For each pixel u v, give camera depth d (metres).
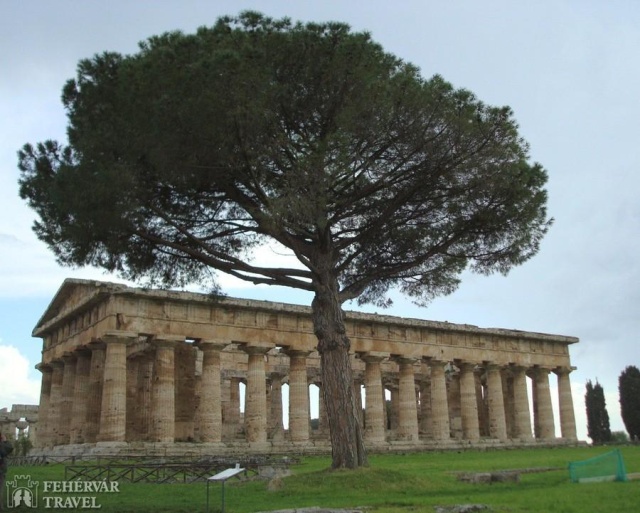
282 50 27.86
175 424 60.19
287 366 76.56
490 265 35.19
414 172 30.78
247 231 32.59
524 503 21.89
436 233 33.84
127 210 28.17
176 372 61.56
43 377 66.31
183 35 28.30
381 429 65.25
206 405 55.84
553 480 29.45
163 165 27.53
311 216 28.17
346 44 27.67
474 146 30.31
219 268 31.52
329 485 27.16
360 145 29.19
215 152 27.66
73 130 29.78
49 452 55.81
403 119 28.64
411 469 36.91
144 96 27.05
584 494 23.30
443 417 70.25
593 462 29.53
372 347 67.12
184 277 34.06
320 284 31.77
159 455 49.41
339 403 30.30
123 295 53.94
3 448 23.78
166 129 26.69
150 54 27.50
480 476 29.45
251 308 59.53
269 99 27.33
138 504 24.42
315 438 74.56
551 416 80.56
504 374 87.12
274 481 28.86
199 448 52.53
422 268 37.06
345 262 33.22
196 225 32.59
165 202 31.41
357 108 27.72
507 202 32.09
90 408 55.62
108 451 48.22
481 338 76.06
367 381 66.88
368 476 27.89
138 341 61.91
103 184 27.16
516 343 79.38
